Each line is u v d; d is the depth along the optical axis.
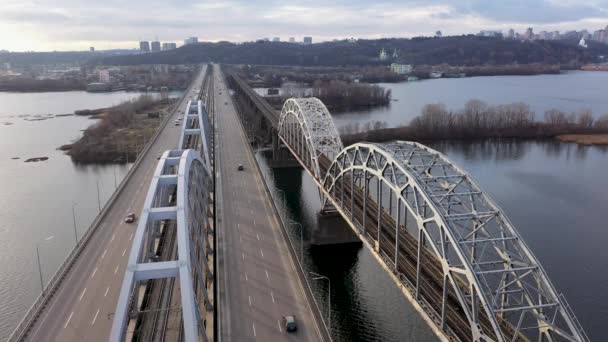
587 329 59.25
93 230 70.00
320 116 107.00
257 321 48.56
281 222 73.19
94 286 54.34
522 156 148.00
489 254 74.88
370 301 66.25
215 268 58.75
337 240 82.62
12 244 81.94
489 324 44.88
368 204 77.56
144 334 44.34
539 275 41.31
